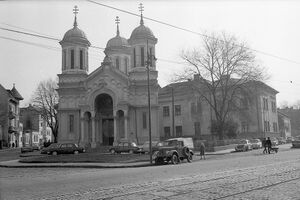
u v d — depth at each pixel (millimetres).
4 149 68750
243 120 62406
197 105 68938
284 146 58500
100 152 44969
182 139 29672
